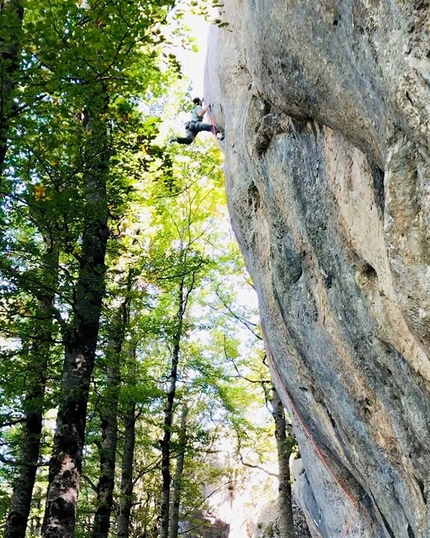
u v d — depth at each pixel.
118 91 6.66
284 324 7.69
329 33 4.11
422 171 3.23
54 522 6.63
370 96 3.68
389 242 3.43
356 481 7.53
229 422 17.78
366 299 5.05
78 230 7.44
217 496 25.00
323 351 6.31
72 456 7.12
